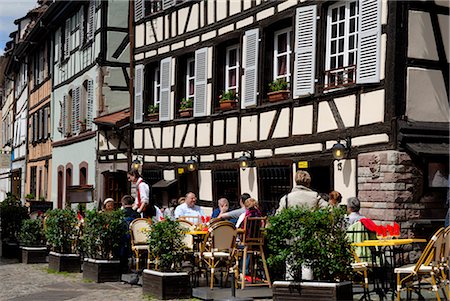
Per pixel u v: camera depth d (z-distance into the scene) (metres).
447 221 10.85
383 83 11.46
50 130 30.44
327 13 13.30
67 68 27.61
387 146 11.30
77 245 13.48
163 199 19.42
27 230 15.39
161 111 19.25
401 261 11.08
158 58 19.59
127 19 23.53
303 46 13.59
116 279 11.88
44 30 30.75
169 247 9.97
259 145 14.91
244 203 11.69
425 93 11.46
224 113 16.31
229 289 10.15
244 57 15.59
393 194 11.12
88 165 24.30
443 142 11.43
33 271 13.65
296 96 13.64
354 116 12.12
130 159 21.05
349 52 12.69
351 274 8.42
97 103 23.27
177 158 18.44
